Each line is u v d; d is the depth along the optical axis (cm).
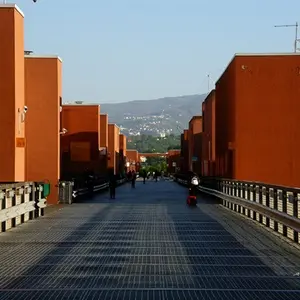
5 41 3161
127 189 7375
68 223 2486
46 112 4100
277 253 1656
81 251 1684
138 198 4931
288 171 4250
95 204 3953
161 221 2591
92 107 6738
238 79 4275
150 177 17012
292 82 4253
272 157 4253
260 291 1175
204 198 4941
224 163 5106
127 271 1377
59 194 4016
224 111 5159
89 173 5419
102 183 6569
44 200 2959
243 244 1841
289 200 1925
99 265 1455
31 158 4084
